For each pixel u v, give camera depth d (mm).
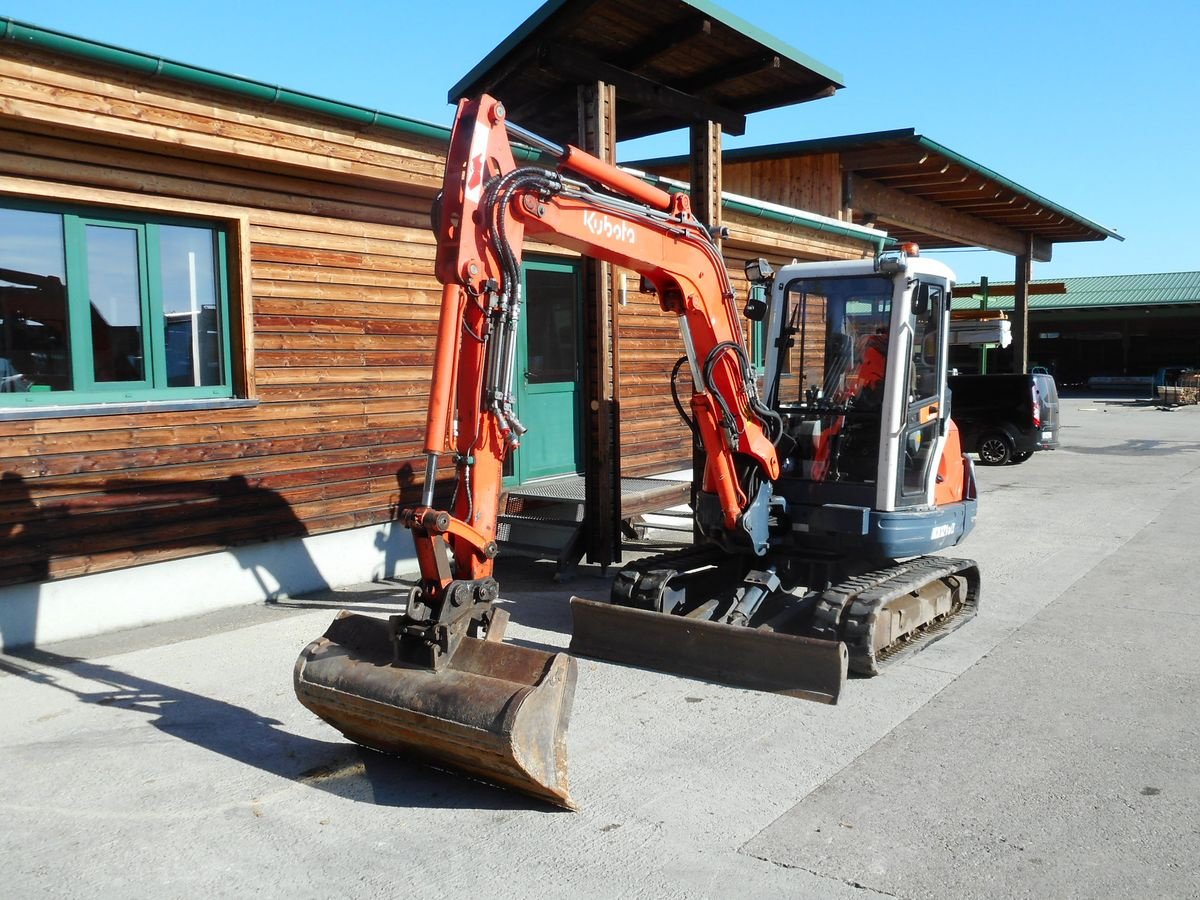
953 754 4684
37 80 6020
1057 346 42500
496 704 4016
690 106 8836
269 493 7645
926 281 6410
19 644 6406
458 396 4582
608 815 4082
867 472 6473
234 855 3797
